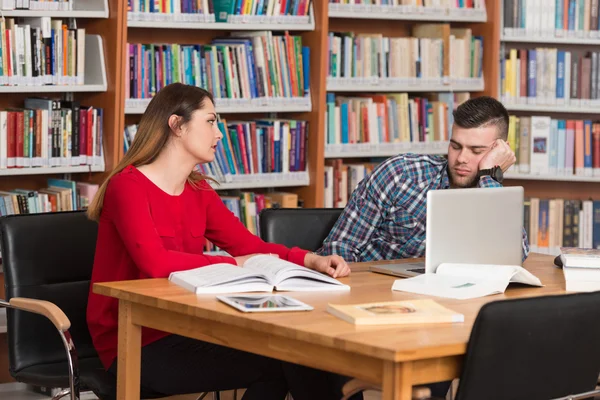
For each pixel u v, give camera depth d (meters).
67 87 4.42
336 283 2.62
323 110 5.09
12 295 3.05
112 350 2.87
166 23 4.63
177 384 2.72
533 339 2.02
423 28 5.66
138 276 2.91
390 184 3.41
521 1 5.67
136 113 4.70
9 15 4.25
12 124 4.32
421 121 5.55
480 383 1.98
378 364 1.95
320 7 5.04
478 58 5.69
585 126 5.72
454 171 3.36
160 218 2.93
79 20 4.68
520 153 5.73
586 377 2.20
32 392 4.51
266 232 3.42
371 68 5.34
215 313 2.23
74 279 3.18
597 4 5.72
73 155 4.50
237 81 4.90
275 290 2.55
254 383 2.80
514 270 2.71
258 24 4.92
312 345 2.09
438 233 2.77
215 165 4.86
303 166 5.17
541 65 5.69
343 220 3.45
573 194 6.11
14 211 4.37
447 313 2.17
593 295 2.12
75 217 3.20
